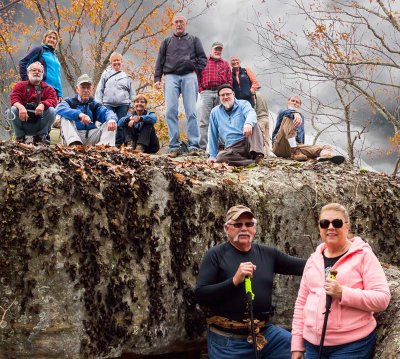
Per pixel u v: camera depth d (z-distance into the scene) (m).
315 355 4.70
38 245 5.34
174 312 5.99
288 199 6.83
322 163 8.28
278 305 6.62
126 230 5.81
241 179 6.81
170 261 6.04
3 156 5.38
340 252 4.78
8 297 5.27
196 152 8.79
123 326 5.68
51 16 18.61
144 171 6.07
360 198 7.24
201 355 6.38
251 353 5.53
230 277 5.57
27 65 8.17
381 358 4.68
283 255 5.88
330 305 4.57
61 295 5.40
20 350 5.29
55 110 7.33
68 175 5.55
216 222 6.38
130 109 9.33
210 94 9.45
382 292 4.54
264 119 10.06
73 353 5.40
